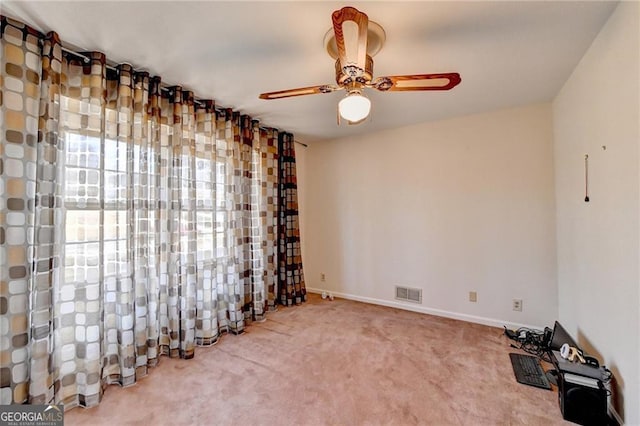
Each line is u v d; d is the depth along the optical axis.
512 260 2.93
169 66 2.10
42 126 1.68
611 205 1.64
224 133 2.88
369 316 3.30
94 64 1.91
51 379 1.72
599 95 1.75
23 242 1.63
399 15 1.55
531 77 2.26
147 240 2.22
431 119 3.25
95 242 1.91
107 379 2.01
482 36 1.74
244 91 2.52
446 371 2.14
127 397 1.89
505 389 1.92
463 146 3.17
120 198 2.06
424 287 3.41
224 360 2.34
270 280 3.52
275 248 3.67
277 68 2.12
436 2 1.46
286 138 3.76
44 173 1.69
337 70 1.72
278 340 2.70
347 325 3.04
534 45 1.83
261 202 3.36
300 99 2.69
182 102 2.47
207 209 2.71
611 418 1.61
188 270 2.50
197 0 1.44
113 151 2.05
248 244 3.21
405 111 3.00
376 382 2.01
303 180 4.27
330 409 1.75
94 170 1.92
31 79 1.66
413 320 3.17
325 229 4.16
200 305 2.64
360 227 3.87
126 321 2.04
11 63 1.60
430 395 1.87
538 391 1.90
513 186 2.92
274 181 3.63
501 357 2.34
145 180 2.20
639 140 1.36
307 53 1.92
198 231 2.65
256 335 2.81
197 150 2.67
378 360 2.31
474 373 2.11
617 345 1.60
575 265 2.23
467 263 3.16
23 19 1.60
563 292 2.54
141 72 2.16
